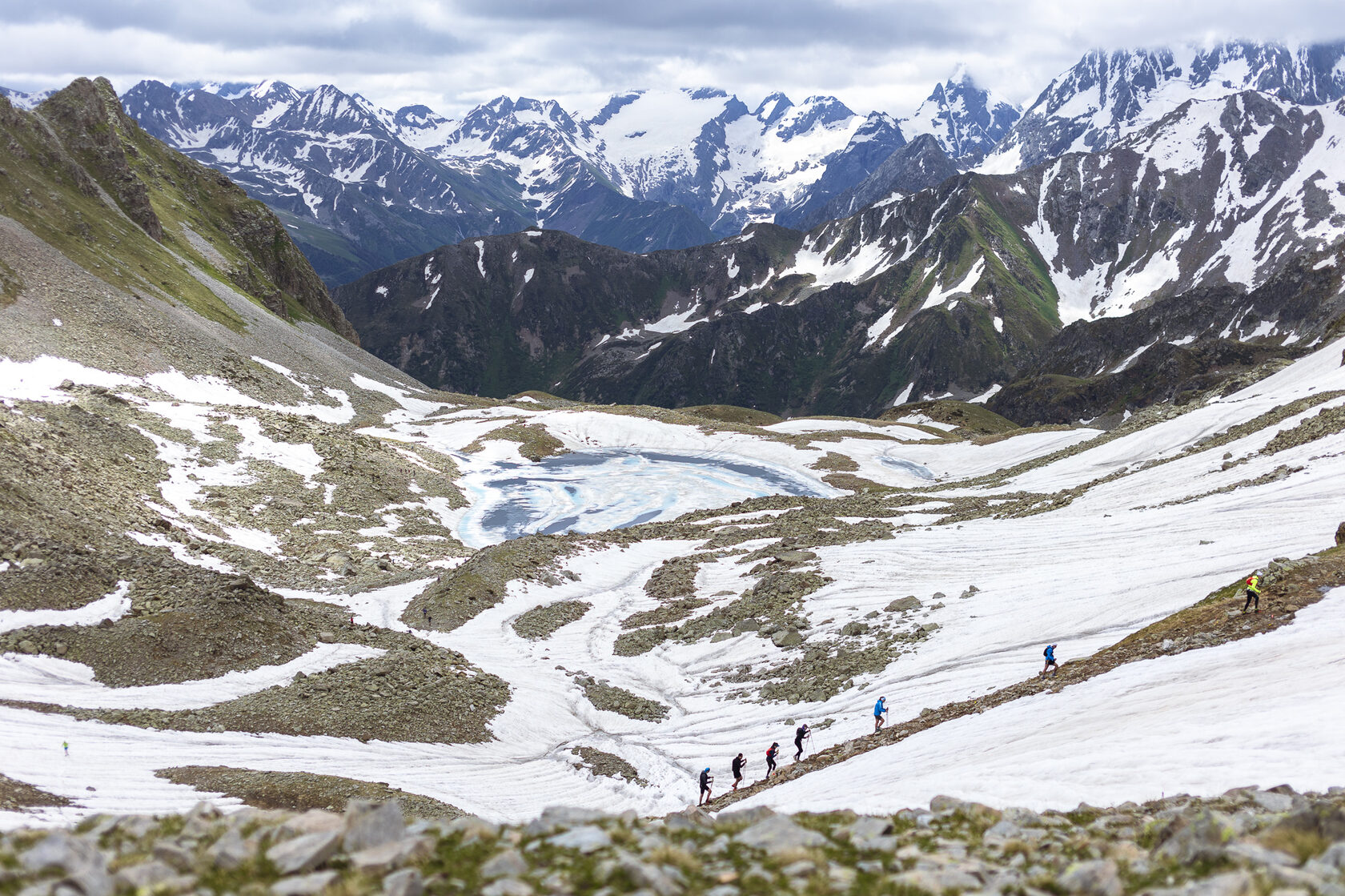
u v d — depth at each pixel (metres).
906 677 50.19
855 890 12.48
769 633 65.94
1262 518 58.00
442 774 44.53
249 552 88.88
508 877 12.66
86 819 15.75
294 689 50.56
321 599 77.75
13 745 36.06
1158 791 20.12
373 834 14.01
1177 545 58.78
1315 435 75.38
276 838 13.98
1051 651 41.44
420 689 54.12
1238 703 24.89
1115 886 11.93
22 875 11.49
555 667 65.62
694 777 46.50
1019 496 106.88
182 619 53.38
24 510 64.75
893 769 31.19
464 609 77.00
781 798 33.00
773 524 107.19
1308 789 17.62
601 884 12.40
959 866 13.40
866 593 69.12
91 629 50.25
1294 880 10.71
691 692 59.44
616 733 54.16
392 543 107.25
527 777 46.66
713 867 13.69
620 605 82.00
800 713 51.12
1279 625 32.16
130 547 70.38
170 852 13.02
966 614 57.88
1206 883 10.76
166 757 39.31
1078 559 63.81
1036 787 22.64
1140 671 32.97
